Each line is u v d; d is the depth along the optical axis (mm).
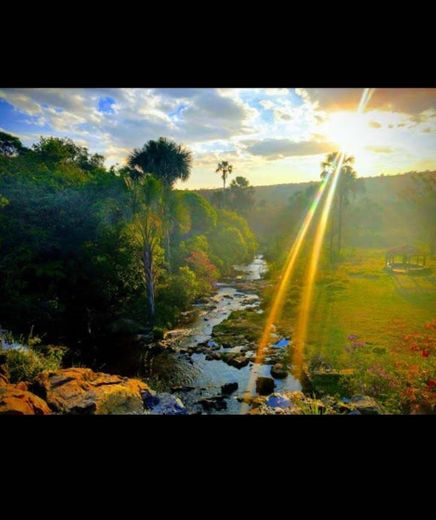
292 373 9359
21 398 4320
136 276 15445
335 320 12930
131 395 5793
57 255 14664
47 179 17109
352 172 28969
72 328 12969
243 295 20141
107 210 16703
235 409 7633
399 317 12609
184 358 10914
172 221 20875
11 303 11867
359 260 27094
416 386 5371
